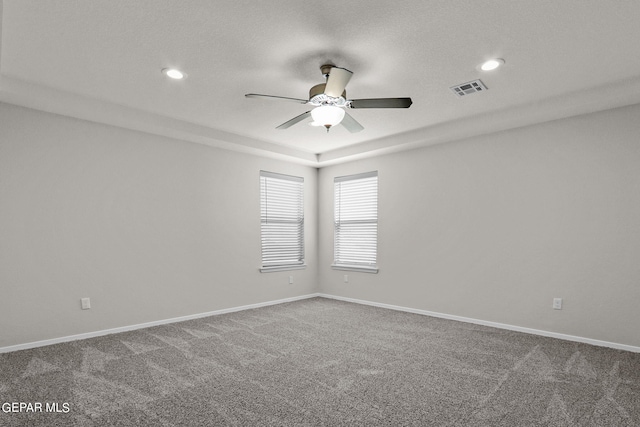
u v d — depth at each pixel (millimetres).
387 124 4000
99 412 2047
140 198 3869
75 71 2664
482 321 3992
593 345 3230
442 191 4355
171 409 2084
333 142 4801
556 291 3479
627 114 3105
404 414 2043
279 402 2180
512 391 2324
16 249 3096
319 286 5824
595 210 3262
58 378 2506
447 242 4301
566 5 1895
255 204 4996
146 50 2357
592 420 1979
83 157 3482
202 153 4422
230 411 2066
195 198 4344
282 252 5367
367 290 5148
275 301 5203
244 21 2029
